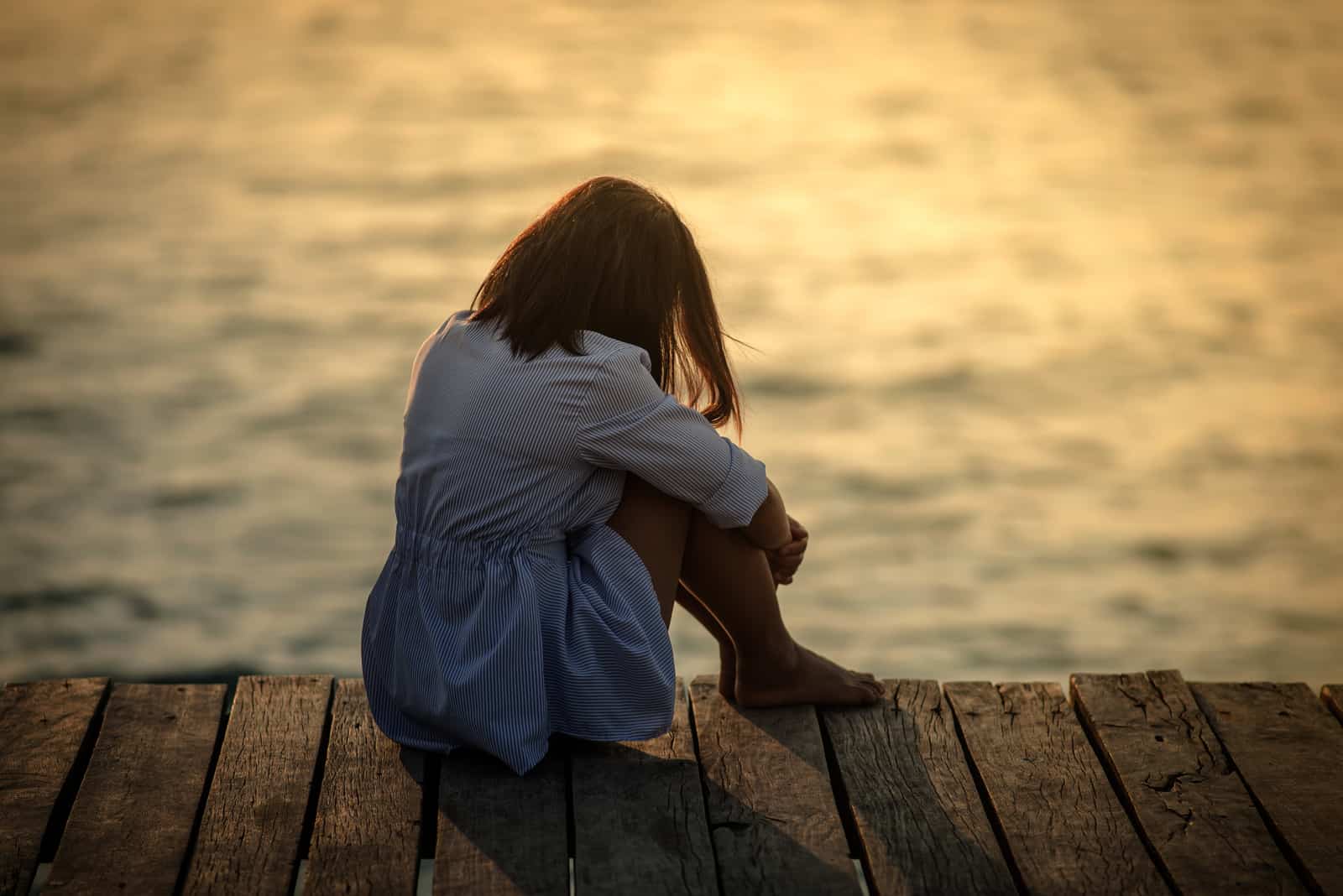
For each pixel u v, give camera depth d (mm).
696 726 2914
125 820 2594
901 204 18406
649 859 2504
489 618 2658
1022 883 2490
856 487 10086
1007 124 23297
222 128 21438
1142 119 23531
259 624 8086
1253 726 2902
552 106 23859
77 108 22328
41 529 9078
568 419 2582
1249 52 28906
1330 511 9820
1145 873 2492
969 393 11891
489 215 17281
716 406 2904
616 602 2701
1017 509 9789
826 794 2695
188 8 31734
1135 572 8969
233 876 2457
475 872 2467
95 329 12734
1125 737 2867
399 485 2793
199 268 14695
